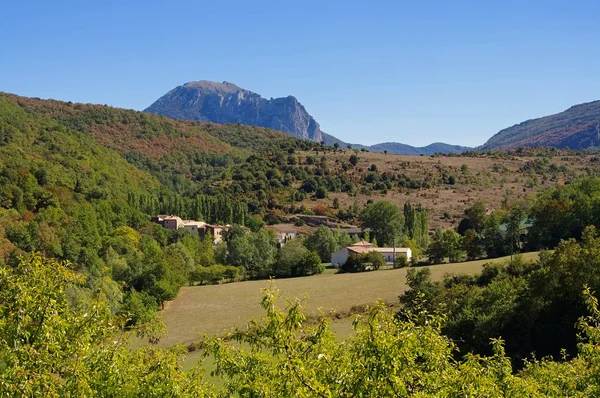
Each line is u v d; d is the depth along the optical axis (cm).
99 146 18175
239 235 11631
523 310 3891
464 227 11375
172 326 6234
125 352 1253
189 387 1147
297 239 11444
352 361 1068
